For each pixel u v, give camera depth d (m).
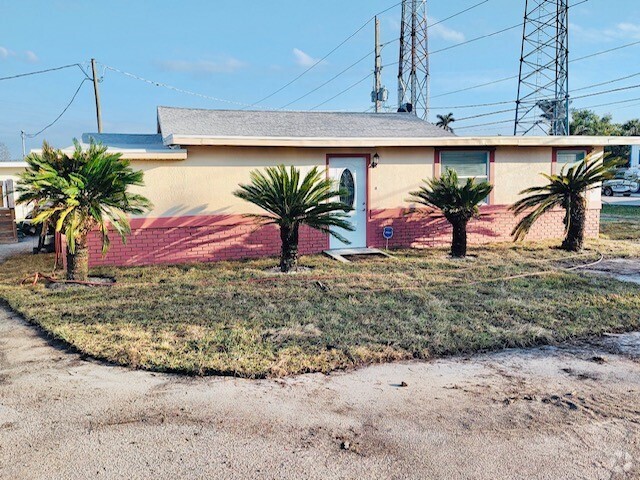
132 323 5.77
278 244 10.72
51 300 6.94
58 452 3.13
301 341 5.12
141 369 4.48
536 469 2.96
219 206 10.19
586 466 2.98
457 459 3.06
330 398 3.89
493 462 3.03
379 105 25.62
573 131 52.34
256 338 5.22
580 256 10.36
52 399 3.88
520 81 32.16
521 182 12.25
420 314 6.10
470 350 4.97
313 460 3.05
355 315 6.07
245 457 3.08
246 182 10.31
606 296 6.97
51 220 8.15
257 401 3.84
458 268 9.11
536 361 4.70
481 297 6.95
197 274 8.77
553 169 12.45
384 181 11.33
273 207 8.63
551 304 6.56
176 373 4.39
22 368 4.55
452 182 10.31
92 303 6.74
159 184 9.80
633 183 36.12
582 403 3.80
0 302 7.07
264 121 13.02
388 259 10.09
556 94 30.62
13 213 14.75
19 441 3.26
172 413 3.64
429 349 4.95
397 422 3.51
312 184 8.81
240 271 8.97
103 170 7.73
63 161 7.79
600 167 10.51
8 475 2.89
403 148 11.36
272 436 3.33
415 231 11.65
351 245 11.26
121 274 8.82
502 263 9.59
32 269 9.72
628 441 3.25
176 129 11.41
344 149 10.95
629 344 5.14
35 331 5.71
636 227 15.66
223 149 10.12
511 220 12.27
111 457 3.08
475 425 3.47
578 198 10.95
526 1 31.73
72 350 5.01
